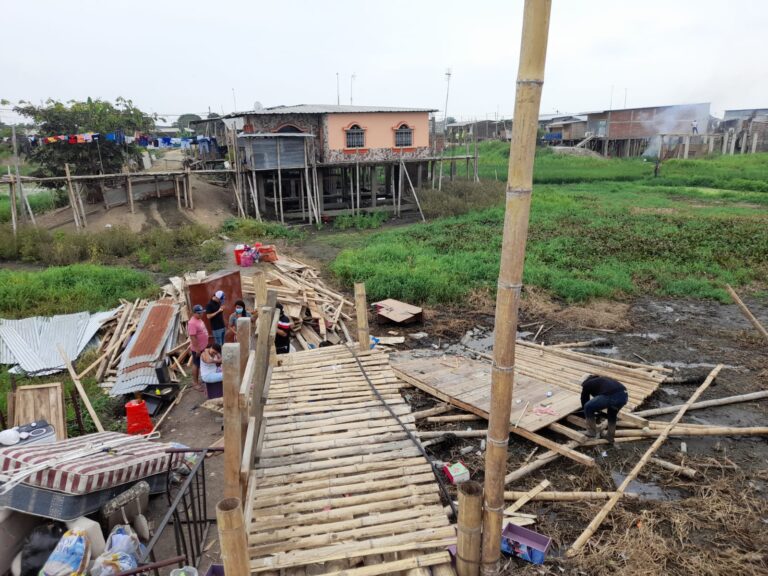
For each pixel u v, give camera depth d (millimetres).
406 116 29172
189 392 9570
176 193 25391
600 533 6004
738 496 6617
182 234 21844
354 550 4320
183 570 4273
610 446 7719
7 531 4766
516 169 2896
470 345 12117
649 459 7395
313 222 27938
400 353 11516
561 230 23203
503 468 3457
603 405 7395
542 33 2684
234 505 3031
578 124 61938
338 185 34156
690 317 13766
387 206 30703
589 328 12992
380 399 6953
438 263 17453
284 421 6473
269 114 26484
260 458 5707
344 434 6168
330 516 4793
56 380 9930
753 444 7918
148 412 8703
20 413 7418
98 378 9852
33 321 11844
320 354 8461
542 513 6406
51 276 14992
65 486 4801
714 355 11352
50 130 24719
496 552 3703
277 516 4785
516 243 2994
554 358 10570
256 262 17891
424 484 5309
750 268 17391
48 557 4578
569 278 16047
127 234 20938
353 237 24156
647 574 5344
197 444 7852
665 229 22719
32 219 22219
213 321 10094
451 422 8547
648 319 13641
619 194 36375
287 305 12641
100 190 25484
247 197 27234
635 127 56031
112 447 5742
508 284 3074
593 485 6902
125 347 10914
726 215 26812
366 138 28547
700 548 5746
